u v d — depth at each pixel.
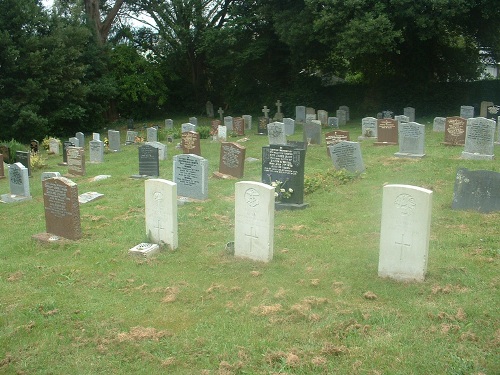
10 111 30.88
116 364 5.68
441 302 6.66
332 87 38.62
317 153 19.03
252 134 28.14
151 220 9.39
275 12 34.00
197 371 5.48
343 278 7.60
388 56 34.56
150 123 40.66
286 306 6.79
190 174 12.99
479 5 28.52
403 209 7.21
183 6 39.41
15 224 11.98
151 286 7.72
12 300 7.40
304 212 11.34
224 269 8.21
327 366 5.41
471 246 8.73
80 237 10.16
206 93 45.56
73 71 33.41
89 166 20.19
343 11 28.03
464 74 35.09
